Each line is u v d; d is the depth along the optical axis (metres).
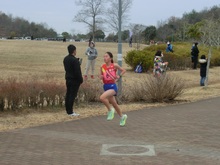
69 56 11.66
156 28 90.62
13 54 36.84
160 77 15.77
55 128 10.09
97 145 8.17
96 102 14.38
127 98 15.27
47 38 130.38
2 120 11.03
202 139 8.74
